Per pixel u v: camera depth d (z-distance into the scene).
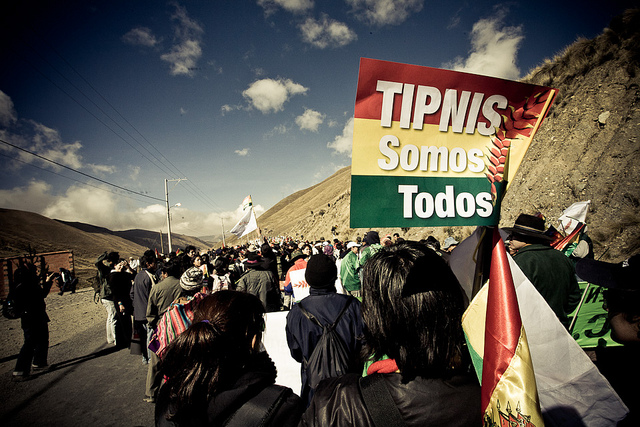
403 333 0.93
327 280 2.46
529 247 2.41
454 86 1.19
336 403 0.95
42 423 3.70
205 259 7.62
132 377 4.88
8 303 4.89
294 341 2.42
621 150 8.55
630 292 1.24
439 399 0.86
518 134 1.22
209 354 1.12
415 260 0.99
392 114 1.16
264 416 1.06
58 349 6.52
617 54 10.75
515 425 0.84
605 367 1.48
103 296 6.67
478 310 1.05
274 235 120.00
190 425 1.08
